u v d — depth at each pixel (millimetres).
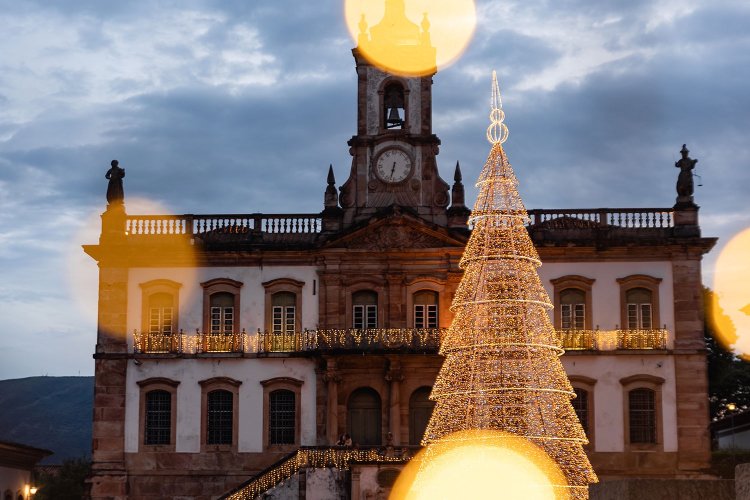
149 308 57156
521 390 44938
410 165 57500
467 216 56781
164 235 57438
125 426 56281
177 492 55844
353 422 56094
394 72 58125
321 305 56688
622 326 56125
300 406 56000
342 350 55000
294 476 50469
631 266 56406
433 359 55750
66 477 77625
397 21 58875
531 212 57125
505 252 47031
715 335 72812
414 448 51969
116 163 57938
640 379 55531
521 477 43688
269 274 57094
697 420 55281
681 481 15875
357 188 57562
